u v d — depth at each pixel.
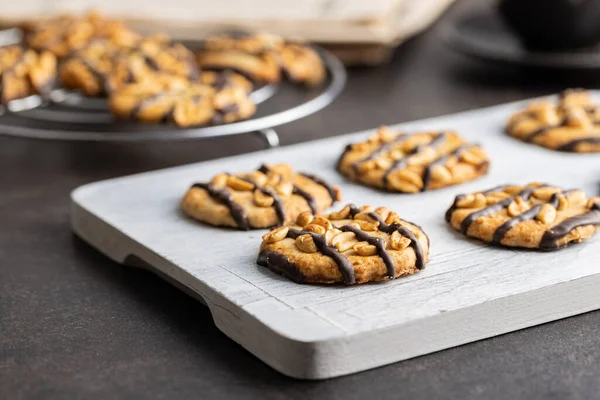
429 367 0.60
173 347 0.62
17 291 0.67
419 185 0.75
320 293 0.63
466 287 0.63
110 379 0.60
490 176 0.77
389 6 1.02
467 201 0.70
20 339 0.63
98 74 0.90
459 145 0.79
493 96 0.96
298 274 0.64
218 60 0.93
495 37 1.04
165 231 0.70
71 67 0.90
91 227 0.72
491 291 0.63
